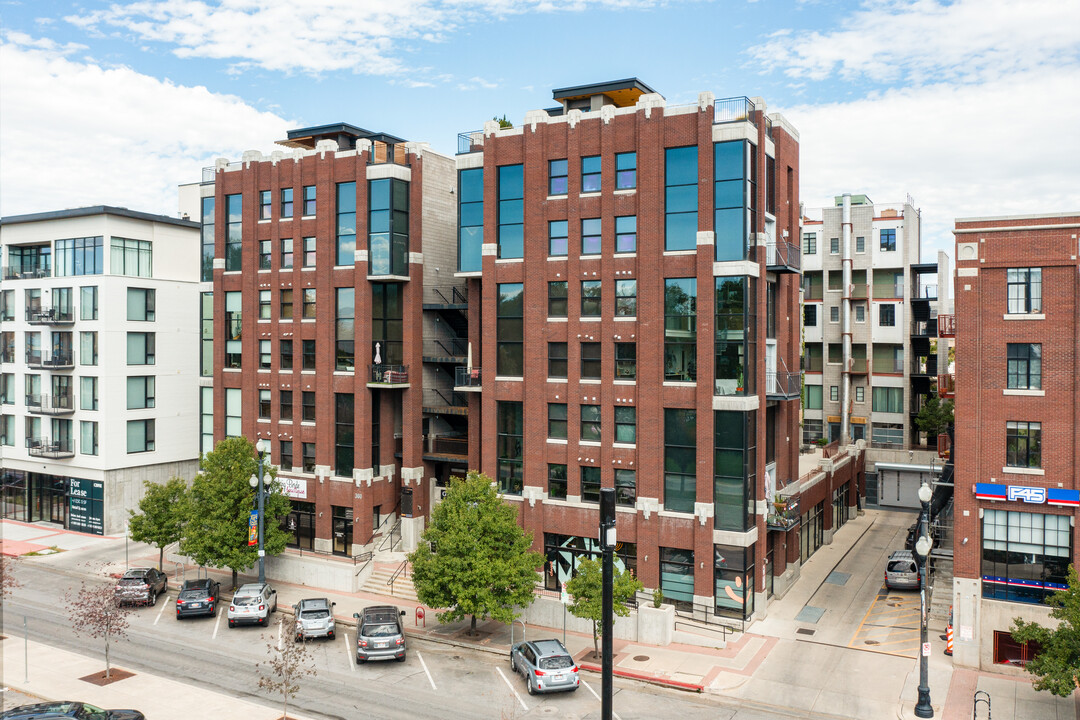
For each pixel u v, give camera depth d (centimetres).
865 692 2859
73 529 5794
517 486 4066
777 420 4200
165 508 4403
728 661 3164
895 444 6569
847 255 6631
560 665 2864
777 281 4119
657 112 3644
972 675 3009
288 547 4797
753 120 3606
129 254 5850
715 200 3559
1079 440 2892
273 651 3347
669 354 3662
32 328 6056
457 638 3506
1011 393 3008
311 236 4719
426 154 4803
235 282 5006
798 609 3775
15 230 6212
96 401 5656
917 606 3809
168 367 6044
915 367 6869
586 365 3862
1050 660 2547
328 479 4616
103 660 3231
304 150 4719
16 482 6144
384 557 4509
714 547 3556
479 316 4322
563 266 3906
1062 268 2942
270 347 4862
